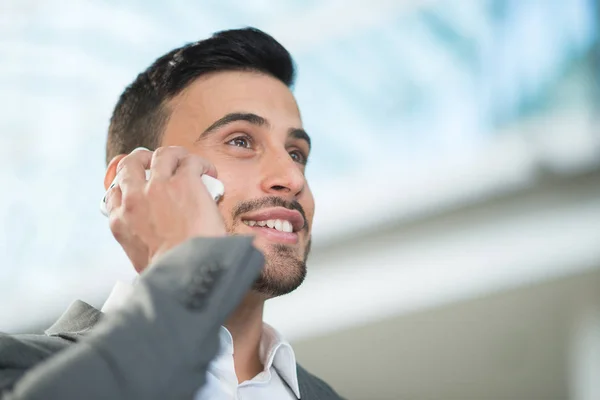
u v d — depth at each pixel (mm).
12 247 3188
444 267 2939
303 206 1300
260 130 1312
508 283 2855
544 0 2908
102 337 771
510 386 2820
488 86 2967
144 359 762
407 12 3006
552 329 2787
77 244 3166
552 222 2865
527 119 2895
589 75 2840
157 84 1396
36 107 3193
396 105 3062
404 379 2938
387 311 2961
